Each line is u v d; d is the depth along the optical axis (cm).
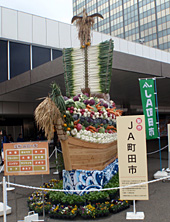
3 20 1240
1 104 1376
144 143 425
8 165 450
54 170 955
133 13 6606
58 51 1415
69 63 625
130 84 1048
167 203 524
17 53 1302
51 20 1368
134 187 426
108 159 579
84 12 623
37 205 496
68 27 1417
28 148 448
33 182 768
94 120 527
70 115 470
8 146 451
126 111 1994
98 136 518
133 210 466
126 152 431
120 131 434
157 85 1095
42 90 1100
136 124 428
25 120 1800
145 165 423
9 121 1736
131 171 428
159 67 895
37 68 916
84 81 611
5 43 1271
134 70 807
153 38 6238
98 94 604
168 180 721
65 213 451
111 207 471
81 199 479
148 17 6331
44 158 445
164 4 6047
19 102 1441
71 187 504
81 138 488
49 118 418
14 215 486
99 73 603
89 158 508
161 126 2442
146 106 729
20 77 1027
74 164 496
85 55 613
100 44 607
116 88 1132
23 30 1291
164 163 1020
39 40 1329
